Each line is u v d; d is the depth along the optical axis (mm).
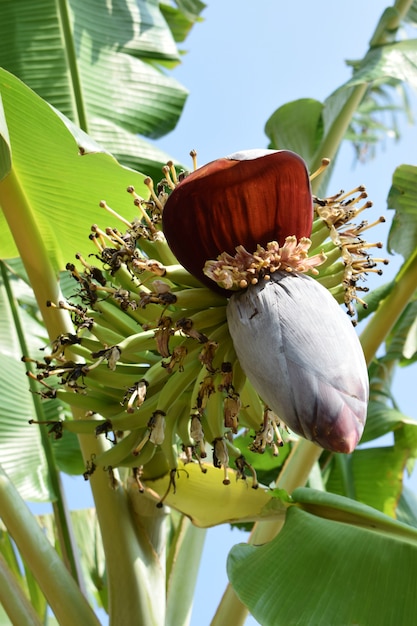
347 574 1278
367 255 1254
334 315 1140
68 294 1780
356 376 1110
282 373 1110
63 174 1494
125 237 1281
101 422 1268
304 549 1322
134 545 1460
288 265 1180
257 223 1209
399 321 2037
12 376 1755
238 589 1312
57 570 1465
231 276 1170
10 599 1482
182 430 1273
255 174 1184
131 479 1484
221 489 1408
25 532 1470
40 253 1504
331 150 1893
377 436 1899
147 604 1435
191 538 1644
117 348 1200
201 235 1208
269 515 1403
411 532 1307
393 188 1702
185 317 1204
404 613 1228
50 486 1682
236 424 1181
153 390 1263
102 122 1819
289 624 1247
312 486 1758
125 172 1469
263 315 1140
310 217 1222
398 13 1994
